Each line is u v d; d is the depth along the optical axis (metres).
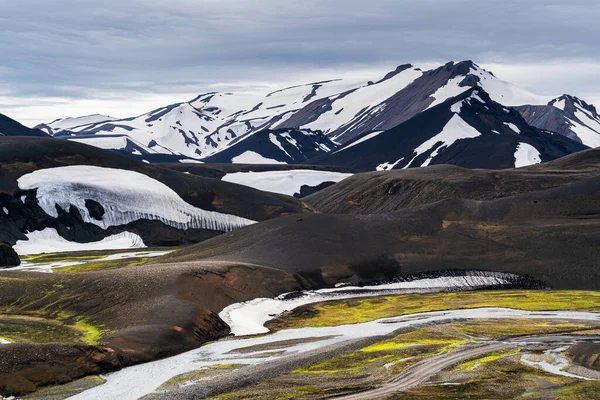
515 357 79.00
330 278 130.12
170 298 98.44
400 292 127.81
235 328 96.81
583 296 120.69
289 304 115.19
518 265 137.62
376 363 77.31
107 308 98.69
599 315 103.94
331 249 138.38
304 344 86.69
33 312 101.38
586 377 71.06
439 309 110.75
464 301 117.56
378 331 94.44
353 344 85.69
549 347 83.31
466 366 75.62
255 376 72.31
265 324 101.56
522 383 69.25
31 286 107.69
